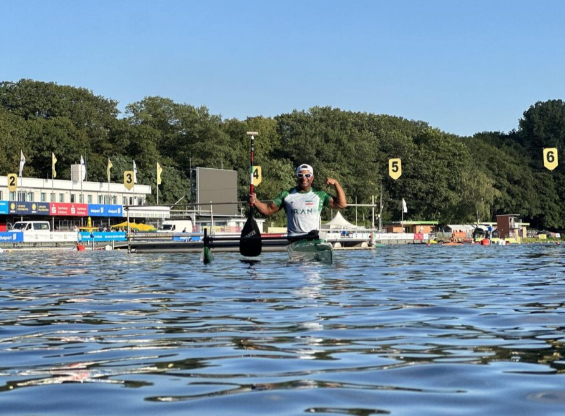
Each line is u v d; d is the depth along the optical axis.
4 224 71.19
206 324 7.37
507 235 110.94
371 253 39.00
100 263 23.72
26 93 102.25
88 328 7.25
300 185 15.59
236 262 19.23
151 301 9.83
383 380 4.75
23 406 4.11
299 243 15.80
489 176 132.88
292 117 119.50
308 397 4.30
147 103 111.19
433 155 121.62
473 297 10.27
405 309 8.66
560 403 4.15
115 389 4.51
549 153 53.09
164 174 97.25
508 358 5.47
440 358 5.48
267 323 7.39
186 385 4.61
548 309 8.64
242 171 102.81
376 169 115.88
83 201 78.56
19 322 7.82
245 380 4.75
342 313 8.23
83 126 104.25
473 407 4.09
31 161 90.81
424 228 114.06
